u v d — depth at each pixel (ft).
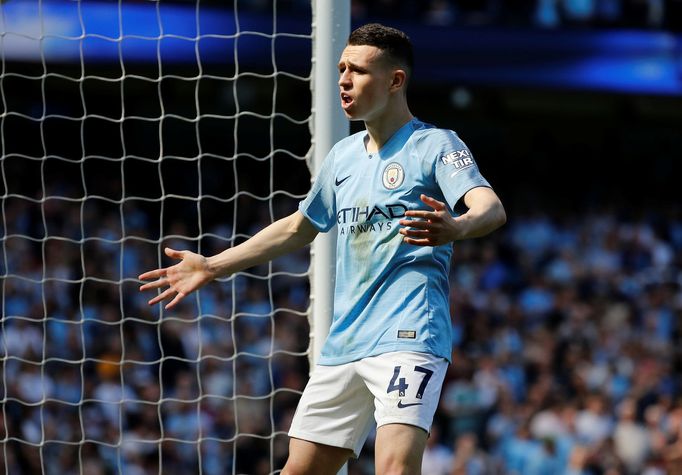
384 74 43.14
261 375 129.39
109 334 127.95
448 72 176.86
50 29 143.95
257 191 191.42
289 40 161.89
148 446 114.32
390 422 40.37
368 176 43.45
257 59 160.86
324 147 56.70
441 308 42.11
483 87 179.52
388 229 42.37
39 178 179.42
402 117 43.93
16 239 147.43
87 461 110.52
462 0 179.83
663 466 129.70
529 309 158.81
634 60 182.91
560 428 129.39
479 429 132.46
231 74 175.73
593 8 183.21
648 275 176.86
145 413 118.21
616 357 150.82
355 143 45.09
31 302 132.36
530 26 180.75
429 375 40.83
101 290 137.80
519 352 146.92
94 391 118.62
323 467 44.01
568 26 182.29
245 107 194.80
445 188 41.27
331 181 45.85
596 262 178.81
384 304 42.16
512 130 220.23
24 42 146.20
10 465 106.93
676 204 214.48
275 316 139.13
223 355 130.21
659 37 184.03
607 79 182.09
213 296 136.67
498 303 158.81
